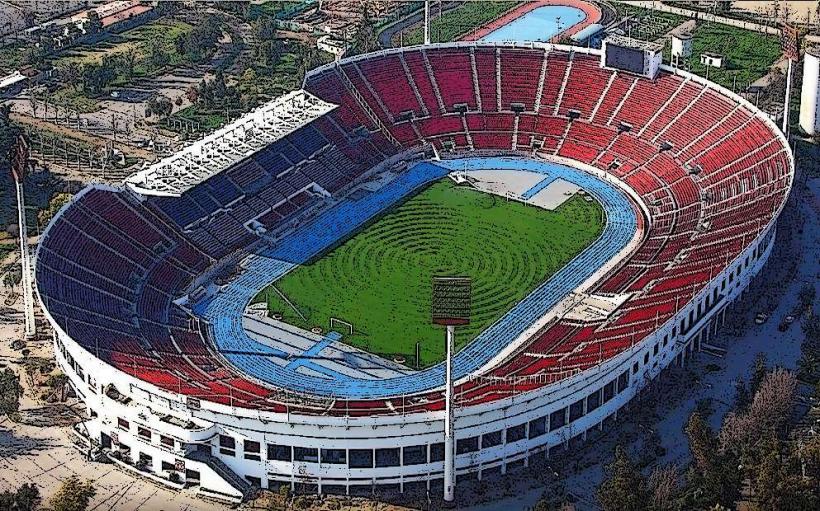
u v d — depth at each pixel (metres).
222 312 170.75
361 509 134.62
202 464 136.88
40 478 139.50
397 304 173.38
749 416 142.12
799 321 170.38
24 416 150.62
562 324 164.12
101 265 170.00
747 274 174.38
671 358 157.75
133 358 147.25
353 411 137.75
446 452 133.50
